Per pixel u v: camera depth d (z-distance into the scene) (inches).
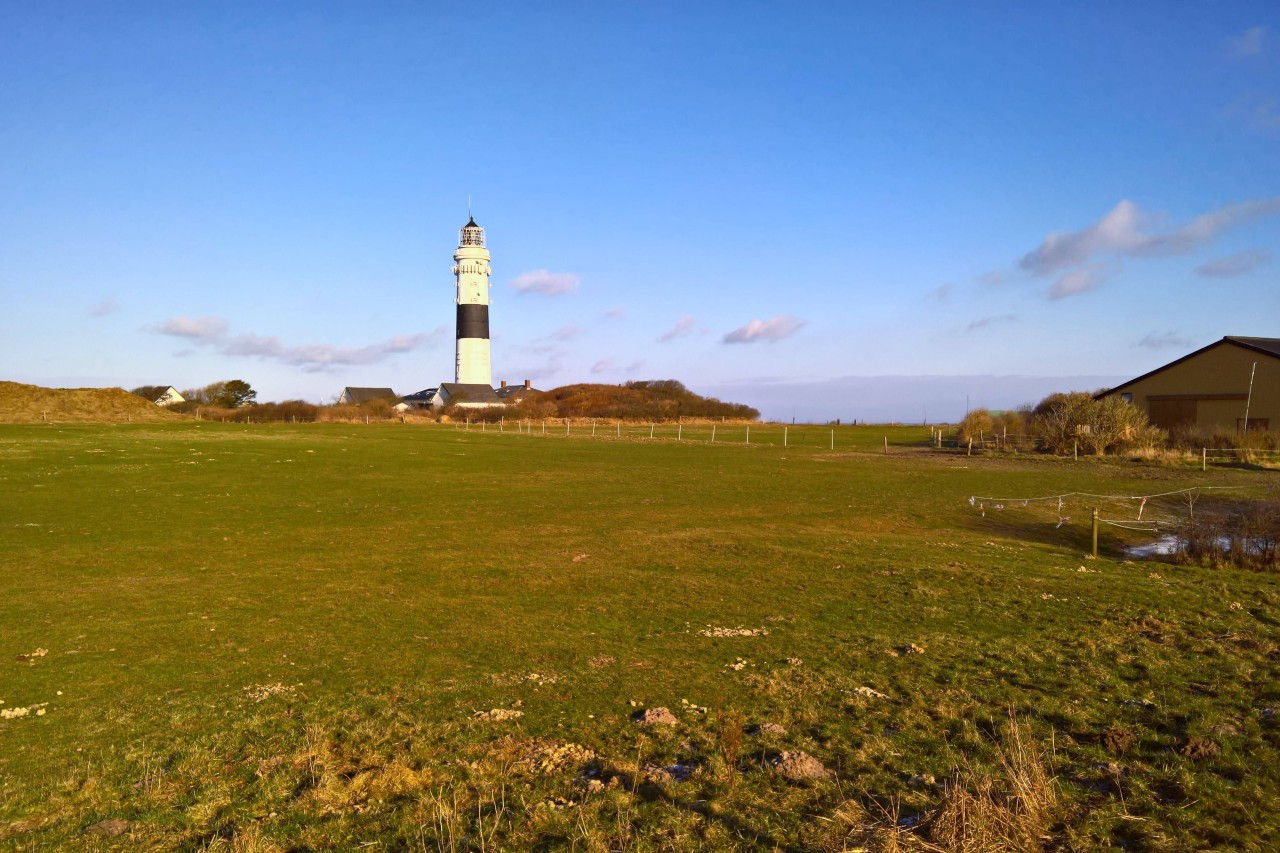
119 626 477.4
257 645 439.8
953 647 421.1
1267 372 1884.8
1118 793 247.8
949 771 268.7
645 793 257.6
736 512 991.0
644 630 466.9
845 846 216.2
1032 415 2298.2
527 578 611.2
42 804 257.8
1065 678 363.6
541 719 327.6
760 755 287.1
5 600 539.8
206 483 1222.9
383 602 537.3
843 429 3567.9
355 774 278.5
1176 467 1565.0
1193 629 447.8
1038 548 754.2
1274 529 727.1
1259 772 257.9
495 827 231.3
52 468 1378.0
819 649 422.9
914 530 868.6
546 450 2025.1
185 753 296.7
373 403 4205.2
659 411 4357.8
